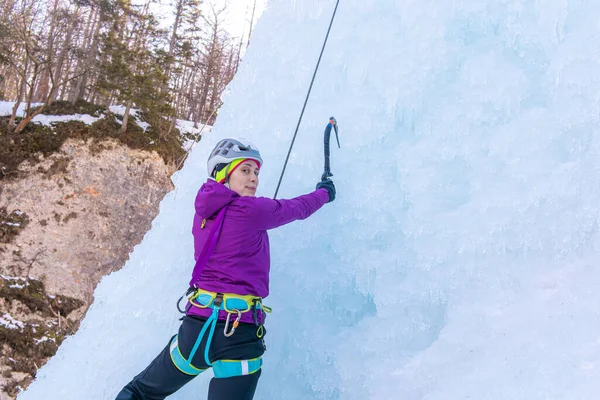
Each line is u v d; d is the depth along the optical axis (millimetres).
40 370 2264
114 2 22000
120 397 1461
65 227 16750
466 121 1927
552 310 1486
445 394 1433
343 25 2277
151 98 18672
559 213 1677
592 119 1738
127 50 19266
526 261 1671
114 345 2086
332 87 2209
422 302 1739
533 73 1926
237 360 1380
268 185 2166
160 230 2420
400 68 2076
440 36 2057
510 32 1992
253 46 2572
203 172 2439
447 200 1858
